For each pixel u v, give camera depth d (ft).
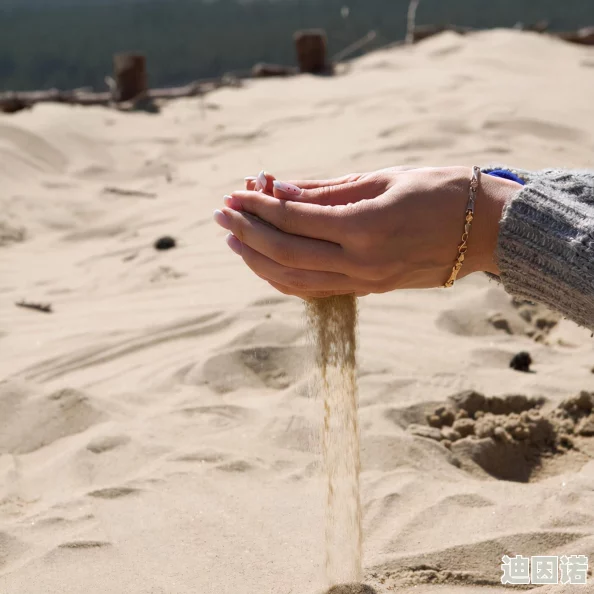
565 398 9.84
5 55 91.56
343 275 5.79
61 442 9.43
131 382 10.55
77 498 8.14
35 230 17.97
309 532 7.57
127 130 26.37
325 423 7.43
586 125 23.27
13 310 13.26
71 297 13.80
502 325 12.25
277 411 9.66
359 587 6.91
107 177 22.12
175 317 12.28
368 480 8.36
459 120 23.36
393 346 11.32
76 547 7.42
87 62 85.87
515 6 91.04
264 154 22.67
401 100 27.43
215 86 33.91
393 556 7.26
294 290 6.16
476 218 5.64
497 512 7.80
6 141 22.04
